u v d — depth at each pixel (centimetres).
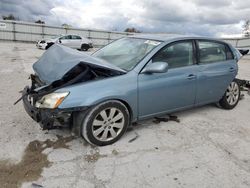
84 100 283
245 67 1288
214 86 420
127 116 324
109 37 3102
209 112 450
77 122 294
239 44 2380
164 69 315
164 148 314
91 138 301
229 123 404
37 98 286
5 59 1076
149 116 351
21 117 384
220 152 312
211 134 361
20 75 710
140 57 342
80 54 327
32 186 235
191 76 375
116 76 310
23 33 2722
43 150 296
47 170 260
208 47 412
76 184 241
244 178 263
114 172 262
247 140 348
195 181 254
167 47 356
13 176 247
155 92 337
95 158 286
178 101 373
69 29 2906
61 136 330
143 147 314
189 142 333
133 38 410
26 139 319
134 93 317
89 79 301
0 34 2630
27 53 1456
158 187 243
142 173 263
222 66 426
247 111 467
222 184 252
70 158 283
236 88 473
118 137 323
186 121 402
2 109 415
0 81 620
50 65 315
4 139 316
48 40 1925
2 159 273
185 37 384
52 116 275
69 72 286
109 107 304
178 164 282
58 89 280
